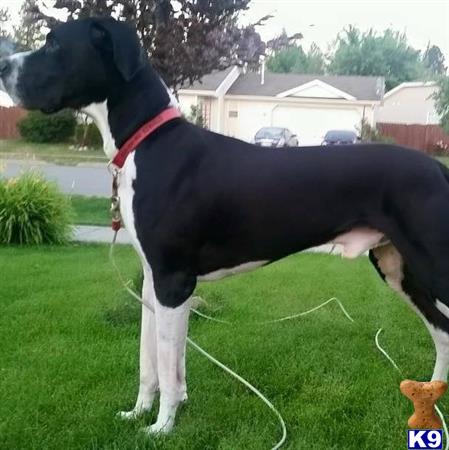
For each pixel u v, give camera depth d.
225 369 1.78
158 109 1.43
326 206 1.39
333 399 1.69
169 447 1.42
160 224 1.39
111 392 1.72
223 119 15.66
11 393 1.69
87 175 8.48
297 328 2.29
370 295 2.78
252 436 1.48
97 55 1.41
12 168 8.40
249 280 3.00
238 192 1.38
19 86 1.45
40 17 2.53
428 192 1.34
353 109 15.11
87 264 3.27
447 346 1.60
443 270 1.34
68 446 1.44
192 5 2.62
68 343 2.08
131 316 2.32
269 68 27.12
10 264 3.23
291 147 1.45
